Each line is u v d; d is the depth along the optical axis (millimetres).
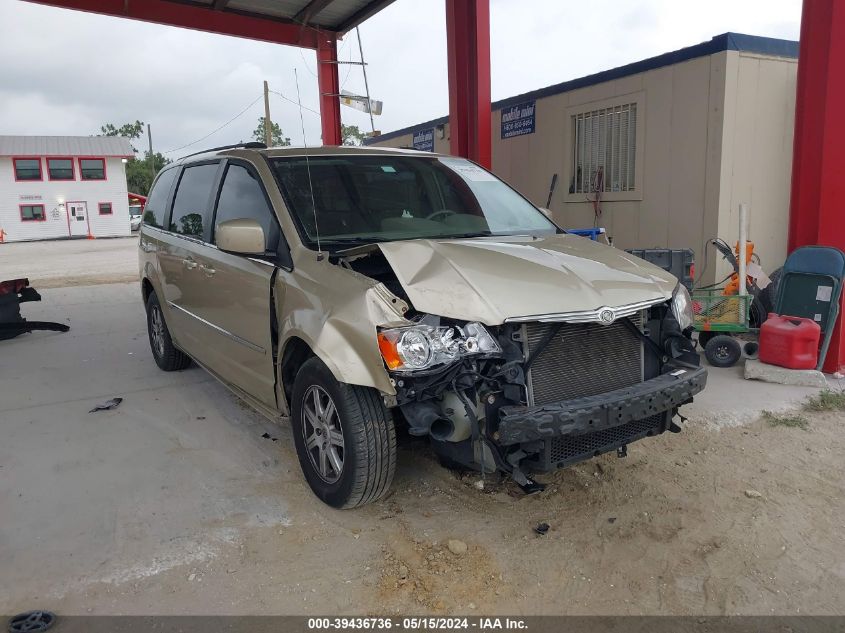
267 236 4027
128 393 5816
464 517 3588
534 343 3203
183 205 5512
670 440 4527
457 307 3146
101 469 4238
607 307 3283
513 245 3850
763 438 4559
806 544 3316
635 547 3303
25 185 42562
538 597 2941
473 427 3084
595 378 3377
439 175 4746
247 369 4309
